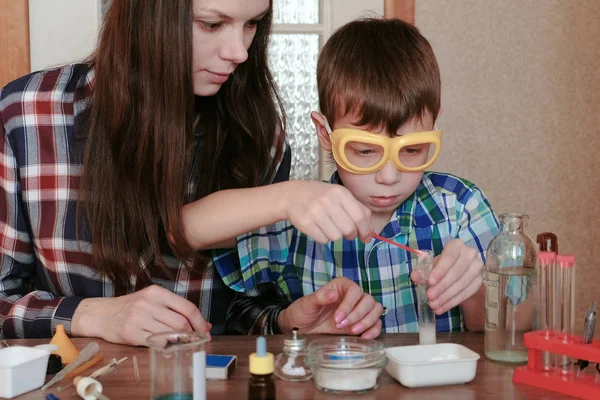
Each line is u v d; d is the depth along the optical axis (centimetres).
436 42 242
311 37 234
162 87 126
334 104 141
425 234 152
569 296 101
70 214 141
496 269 108
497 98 247
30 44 218
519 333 107
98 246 134
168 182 127
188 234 127
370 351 98
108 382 100
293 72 235
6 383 94
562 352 97
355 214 109
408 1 234
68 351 109
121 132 130
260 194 121
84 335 123
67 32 219
